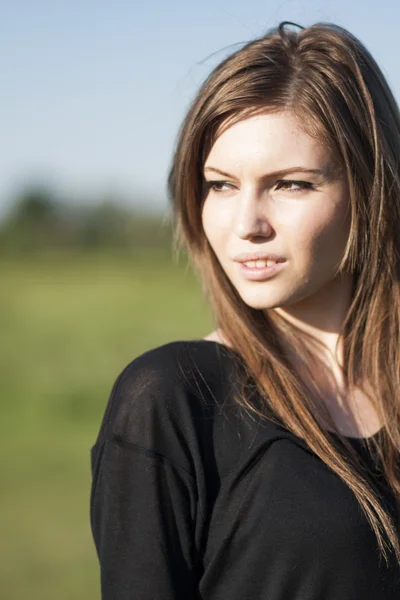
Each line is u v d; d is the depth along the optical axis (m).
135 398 1.67
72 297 22.23
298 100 1.67
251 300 1.74
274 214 1.69
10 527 5.90
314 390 1.86
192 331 15.65
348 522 1.61
